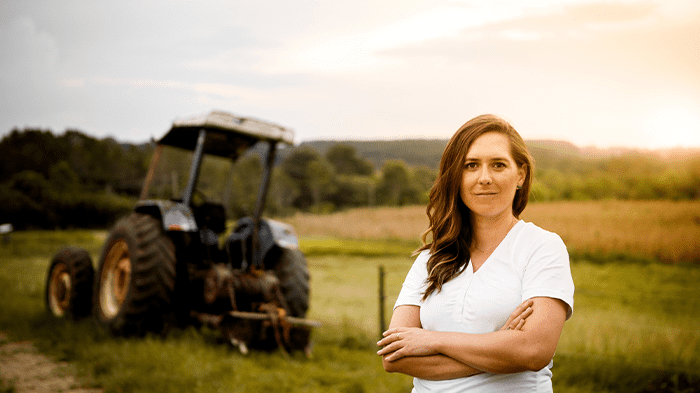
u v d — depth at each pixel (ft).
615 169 103.55
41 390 12.62
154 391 12.19
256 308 17.12
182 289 18.66
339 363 15.89
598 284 30.91
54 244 74.38
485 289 4.39
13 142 312.09
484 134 4.63
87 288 20.93
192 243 18.71
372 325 21.01
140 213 19.66
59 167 260.01
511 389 4.20
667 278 33.19
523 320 4.10
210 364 14.33
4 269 40.96
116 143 342.85
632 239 44.96
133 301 17.17
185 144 21.08
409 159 571.69
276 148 18.94
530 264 4.32
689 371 12.84
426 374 4.38
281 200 310.65
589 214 60.85
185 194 18.75
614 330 15.92
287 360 15.65
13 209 167.94
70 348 16.02
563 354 14.70
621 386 12.71
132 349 15.60
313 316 23.44
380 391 12.88
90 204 184.65
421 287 4.86
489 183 4.47
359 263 46.16
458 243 4.69
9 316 20.95
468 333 4.33
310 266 44.21
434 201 4.91
